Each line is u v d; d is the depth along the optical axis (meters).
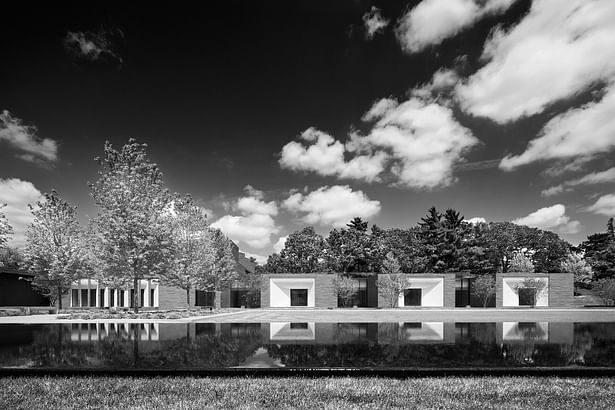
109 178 22.44
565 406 5.34
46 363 7.10
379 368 6.65
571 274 45.59
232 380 6.32
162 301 38.94
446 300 44.84
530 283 44.97
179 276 30.50
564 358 7.43
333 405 5.31
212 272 38.50
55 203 29.34
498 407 5.28
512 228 68.75
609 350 8.07
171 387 5.98
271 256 70.75
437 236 59.66
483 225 67.31
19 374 6.65
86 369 6.67
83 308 31.94
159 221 23.16
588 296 51.94
